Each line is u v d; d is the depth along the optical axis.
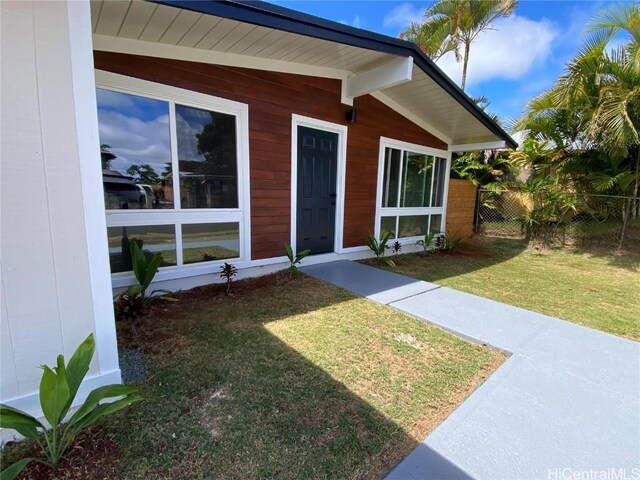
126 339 2.60
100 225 1.69
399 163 6.30
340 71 4.77
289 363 2.35
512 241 8.25
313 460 1.53
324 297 3.77
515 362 2.46
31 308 1.54
